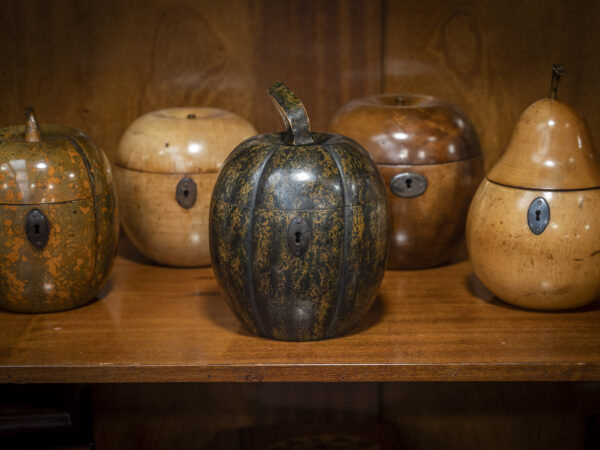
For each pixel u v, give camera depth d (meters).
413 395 1.16
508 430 1.15
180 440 1.16
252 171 0.70
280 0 1.00
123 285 0.90
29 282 0.78
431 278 0.92
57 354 0.73
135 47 1.01
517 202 0.76
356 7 1.00
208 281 0.92
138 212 0.91
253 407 1.16
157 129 0.90
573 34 0.99
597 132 1.02
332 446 1.07
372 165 0.73
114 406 1.14
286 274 0.70
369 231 0.71
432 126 0.88
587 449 1.05
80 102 1.03
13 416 0.85
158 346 0.75
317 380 0.71
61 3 0.99
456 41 1.02
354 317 0.75
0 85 1.01
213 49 1.02
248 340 0.76
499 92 1.03
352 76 1.03
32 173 0.75
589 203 0.75
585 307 0.83
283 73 1.02
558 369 0.71
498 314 0.82
